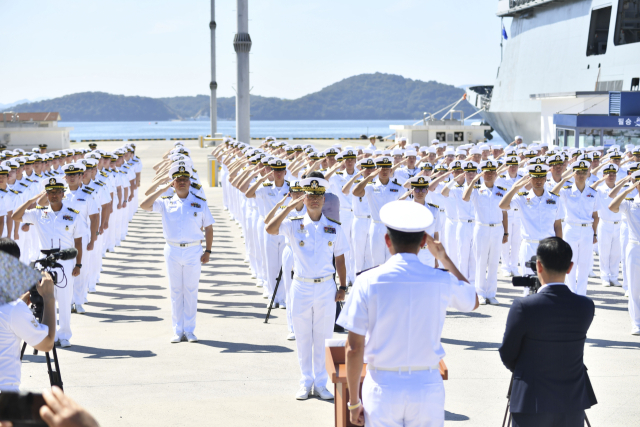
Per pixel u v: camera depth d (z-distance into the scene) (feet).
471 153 50.88
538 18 135.13
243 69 79.20
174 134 625.41
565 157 44.34
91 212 31.94
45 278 15.23
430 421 12.91
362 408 13.21
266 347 27.84
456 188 38.50
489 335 29.86
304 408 21.07
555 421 13.51
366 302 12.91
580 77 116.47
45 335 14.74
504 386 22.97
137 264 47.34
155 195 28.30
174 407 20.93
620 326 31.63
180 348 27.66
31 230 43.45
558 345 13.43
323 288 22.13
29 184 43.68
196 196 28.94
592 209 35.12
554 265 13.84
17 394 6.58
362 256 38.11
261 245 36.81
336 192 40.24
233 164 47.85
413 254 13.21
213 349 27.53
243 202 47.93
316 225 22.35
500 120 159.22
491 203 36.01
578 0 118.73
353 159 39.96
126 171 55.93
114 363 25.55
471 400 21.58
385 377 12.92
